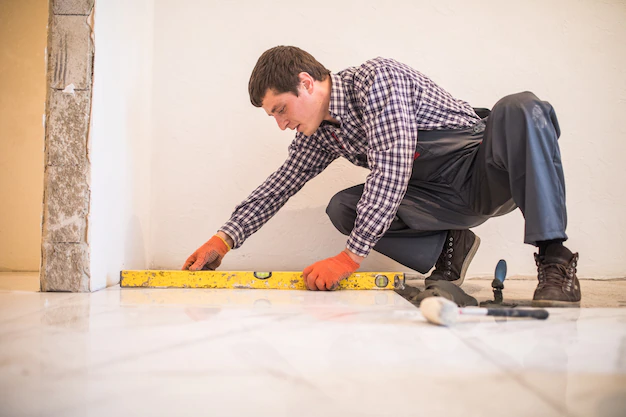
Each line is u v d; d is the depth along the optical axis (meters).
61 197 1.66
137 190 2.19
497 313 1.09
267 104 1.63
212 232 2.39
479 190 1.76
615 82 2.47
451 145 1.74
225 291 1.71
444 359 0.79
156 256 2.38
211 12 2.38
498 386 0.67
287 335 0.96
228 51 2.38
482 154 1.67
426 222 1.86
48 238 1.66
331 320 1.12
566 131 2.46
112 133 1.86
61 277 1.67
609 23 2.47
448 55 2.43
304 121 1.67
